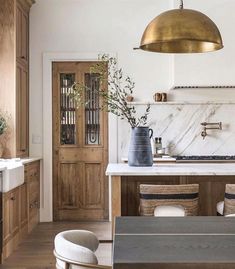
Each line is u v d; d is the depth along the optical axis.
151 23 2.91
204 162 5.82
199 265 1.51
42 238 5.31
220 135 6.42
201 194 3.73
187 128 6.43
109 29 6.45
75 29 6.44
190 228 2.08
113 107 4.16
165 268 1.51
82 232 2.16
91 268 1.75
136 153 3.91
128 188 3.74
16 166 4.55
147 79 6.45
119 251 1.67
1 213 4.19
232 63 5.94
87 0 6.32
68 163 6.48
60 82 6.49
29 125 6.40
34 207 5.96
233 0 5.89
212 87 6.09
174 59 5.98
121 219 2.31
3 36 5.52
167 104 6.41
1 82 5.52
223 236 1.91
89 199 6.48
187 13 2.83
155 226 2.13
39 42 6.43
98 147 6.47
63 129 6.49
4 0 5.52
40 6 6.42
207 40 2.80
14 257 4.49
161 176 3.71
